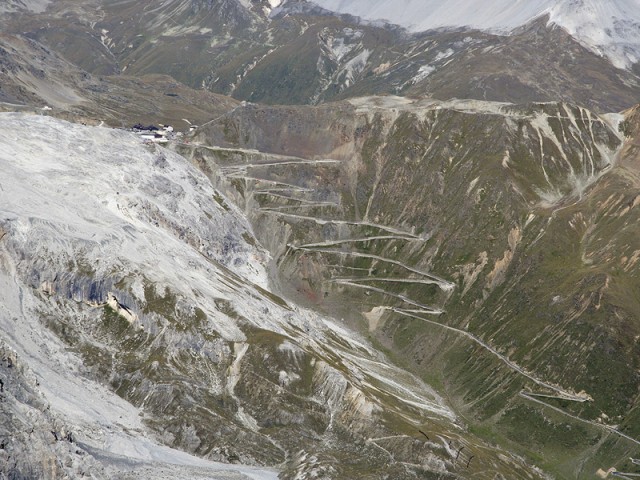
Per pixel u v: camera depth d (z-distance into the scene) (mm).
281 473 180000
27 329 191125
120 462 155125
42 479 132625
